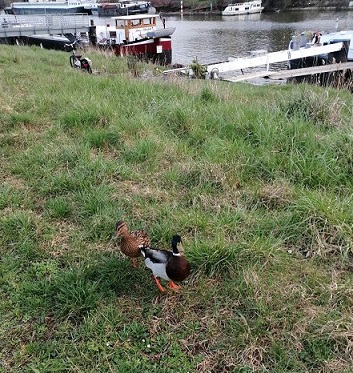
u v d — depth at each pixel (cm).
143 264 220
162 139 344
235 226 239
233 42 2281
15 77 595
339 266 211
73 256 228
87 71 733
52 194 286
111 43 1630
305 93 389
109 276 212
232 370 167
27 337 184
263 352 171
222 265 210
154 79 598
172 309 195
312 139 304
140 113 390
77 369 168
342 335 172
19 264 225
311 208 231
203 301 197
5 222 252
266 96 577
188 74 930
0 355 176
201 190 275
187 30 2880
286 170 284
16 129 385
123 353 176
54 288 205
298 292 196
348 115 359
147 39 1631
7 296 204
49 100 453
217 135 345
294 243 228
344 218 223
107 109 396
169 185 289
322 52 1151
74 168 309
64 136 362
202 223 241
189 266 188
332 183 267
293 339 176
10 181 302
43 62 823
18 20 1961
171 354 175
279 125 329
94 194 271
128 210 264
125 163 317
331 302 190
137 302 200
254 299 193
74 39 1586
